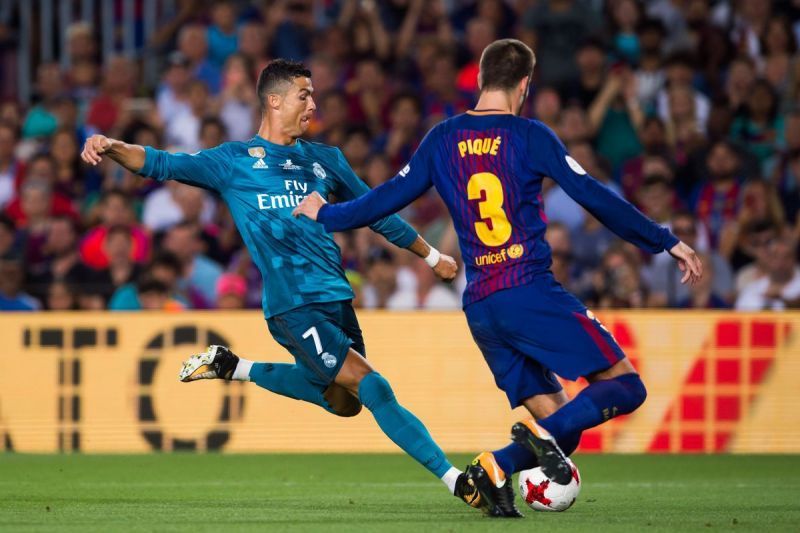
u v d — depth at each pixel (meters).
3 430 33.97
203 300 39.69
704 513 19.67
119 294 38.75
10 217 44.28
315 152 20.45
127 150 19.06
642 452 33.19
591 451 33.31
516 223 17.62
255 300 39.88
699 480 27.22
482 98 18.28
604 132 45.31
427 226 41.88
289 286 19.61
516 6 51.03
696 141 43.44
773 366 33.09
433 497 22.95
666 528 17.08
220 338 33.59
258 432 33.56
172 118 49.09
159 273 37.59
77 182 46.69
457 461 31.14
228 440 33.62
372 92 48.03
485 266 17.72
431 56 48.34
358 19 51.03
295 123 20.16
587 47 46.44
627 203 17.39
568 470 16.86
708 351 33.19
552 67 47.22
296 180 19.98
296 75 20.09
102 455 32.72
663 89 46.81
